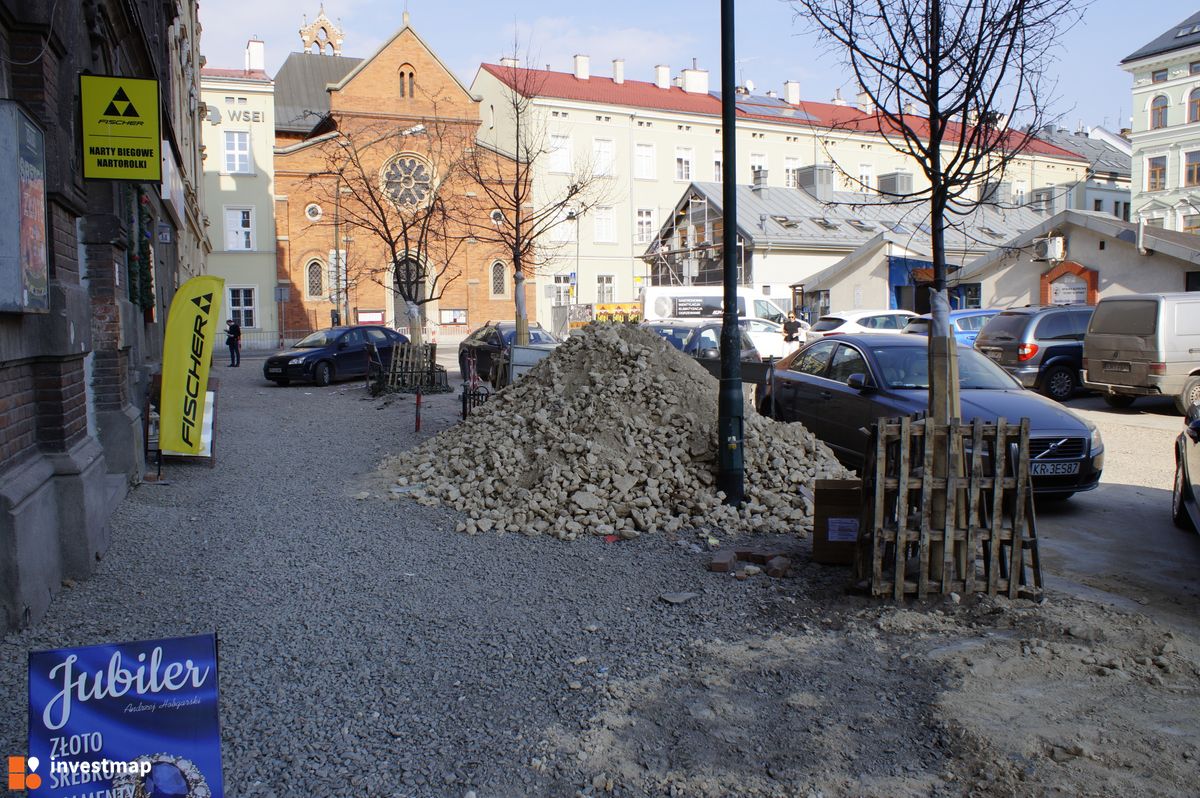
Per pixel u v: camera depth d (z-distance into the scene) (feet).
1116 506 28.94
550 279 169.48
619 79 191.52
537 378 32.71
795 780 11.65
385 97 146.20
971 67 18.29
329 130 153.99
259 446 38.68
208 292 32.09
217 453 36.52
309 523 24.93
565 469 26.22
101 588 18.67
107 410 28.30
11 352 16.30
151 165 26.03
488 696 14.14
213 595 18.57
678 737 12.81
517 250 67.26
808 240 141.18
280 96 177.17
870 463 18.60
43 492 17.63
